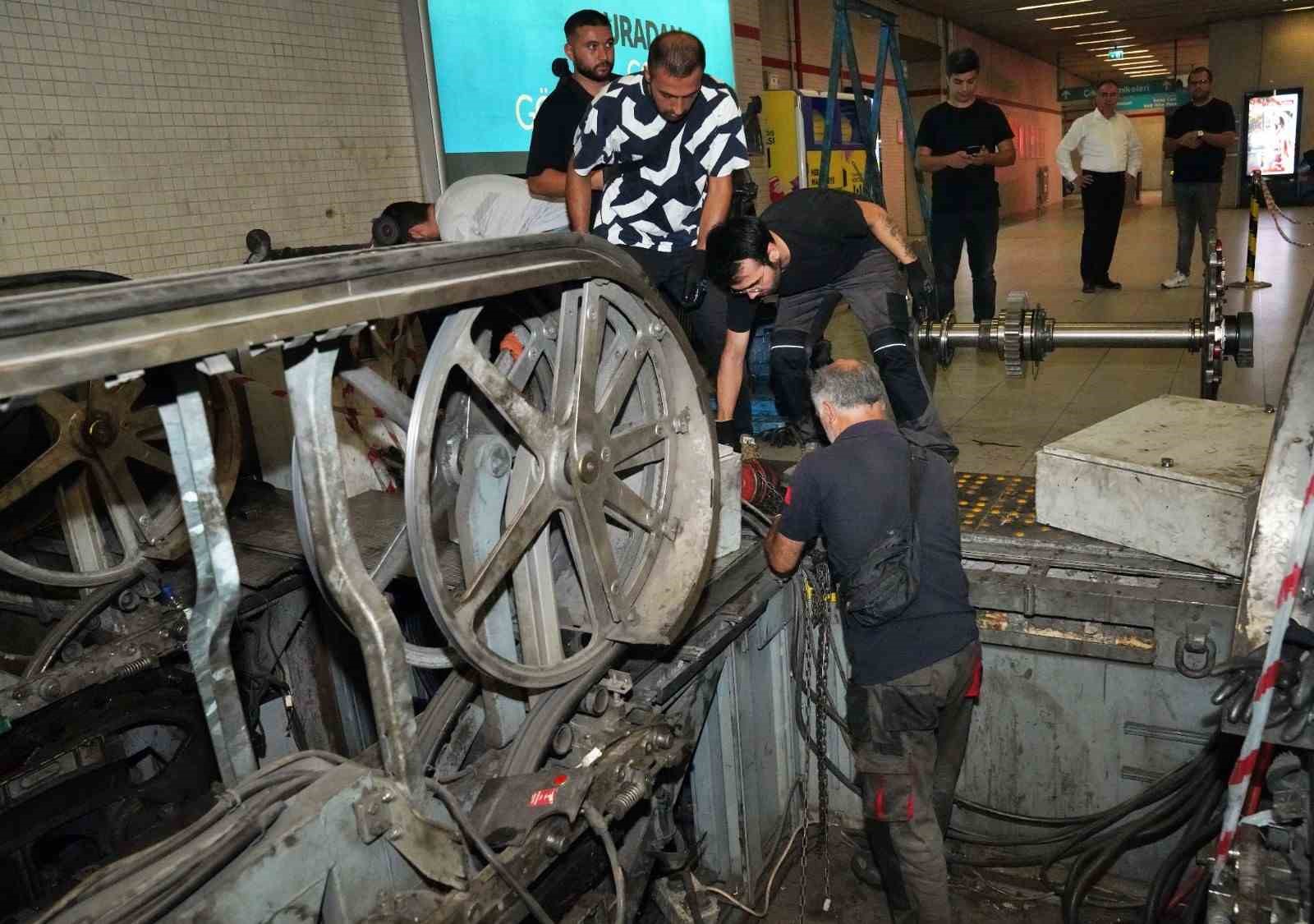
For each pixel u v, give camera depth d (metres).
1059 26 17.20
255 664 2.94
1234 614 2.59
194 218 4.00
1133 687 2.81
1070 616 2.79
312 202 4.50
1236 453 2.88
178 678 2.64
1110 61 24.42
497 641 1.91
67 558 2.93
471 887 1.60
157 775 2.70
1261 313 6.89
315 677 3.15
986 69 18.23
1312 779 1.70
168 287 1.15
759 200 7.56
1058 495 3.10
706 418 2.19
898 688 2.50
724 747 2.85
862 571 2.45
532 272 1.64
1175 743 2.79
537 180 3.62
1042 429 4.43
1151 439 3.06
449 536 2.25
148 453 2.60
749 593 2.74
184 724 2.68
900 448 2.53
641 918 2.77
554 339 1.92
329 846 1.44
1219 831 2.57
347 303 1.34
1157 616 2.68
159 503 2.78
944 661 2.51
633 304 1.95
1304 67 17.77
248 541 2.83
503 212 3.51
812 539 2.65
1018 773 3.05
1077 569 2.88
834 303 3.46
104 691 2.50
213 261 4.09
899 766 2.55
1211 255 3.62
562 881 1.96
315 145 4.49
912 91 15.80
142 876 1.32
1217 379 3.70
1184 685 2.73
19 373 1.01
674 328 2.06
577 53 3.61
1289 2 15.96
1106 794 2.94
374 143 4.78
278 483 3.18
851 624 2.57
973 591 2.90
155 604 2.59
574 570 2.24
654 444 2.11
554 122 3.61
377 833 1.49
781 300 3.48
